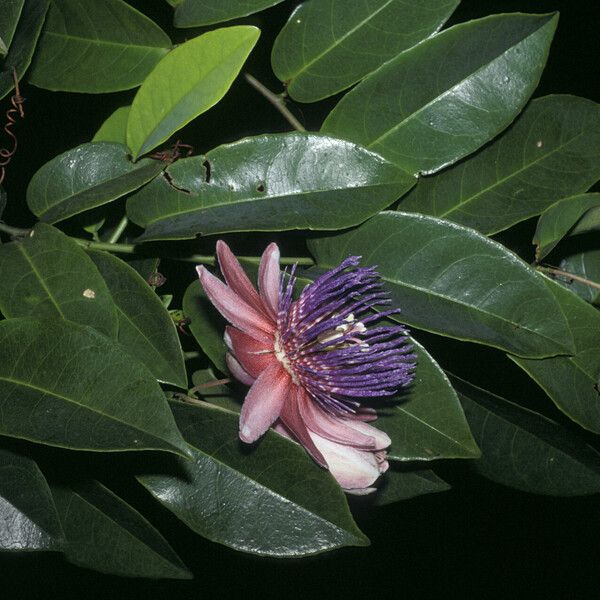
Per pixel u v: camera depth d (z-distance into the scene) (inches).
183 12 28.5
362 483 27.2
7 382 25.7
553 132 29.1
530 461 30.1
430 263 27.9
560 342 27.5
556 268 29.8
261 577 53.7
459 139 28.5
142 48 29.2
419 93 28.5
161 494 27.6
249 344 27.0
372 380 27.2
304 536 27.2
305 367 27.2
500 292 27.7
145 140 27.8
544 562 56.9
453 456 27.4
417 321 27.6
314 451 26.8
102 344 25.7
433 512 54.6
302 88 29.3
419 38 28.5
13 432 25.4
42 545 25.9
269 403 26.9
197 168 28.0
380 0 28.7
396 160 28.6
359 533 27.2
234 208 28.0
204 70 27.2
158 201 28.2
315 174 27.9
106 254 27.4
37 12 27.4
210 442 27.7
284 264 28.6
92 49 29.1
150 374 25.5
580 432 30.5
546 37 28.2
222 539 27.4
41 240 26.9
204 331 28.6
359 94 28.6
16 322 25.8
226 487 27.5
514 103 28.4
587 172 29.0
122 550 28.4
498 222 29.0
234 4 28.3
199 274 26.8
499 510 55.0
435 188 29.1
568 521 55.7
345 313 27.3
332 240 28.3
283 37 29.1
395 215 28.0
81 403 25.5
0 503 26.0
